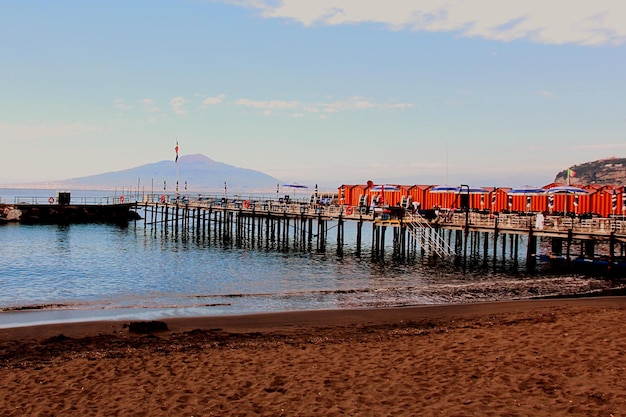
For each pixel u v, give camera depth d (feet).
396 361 42.98
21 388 37.99
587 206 159.84
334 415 31.83
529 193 155.74
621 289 92.38
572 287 95.20
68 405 34.50
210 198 229.04
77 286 101.96
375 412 32.04
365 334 56.03
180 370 41.70
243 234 202.80
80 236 199.52
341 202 206.28
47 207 244.63
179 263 135.03
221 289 98.84
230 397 35.37
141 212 373.61
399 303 81.15
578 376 36.91
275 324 62.95
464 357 43.21
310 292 93.45
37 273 117.60
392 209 143.54
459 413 31.24
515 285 98.32
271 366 42.32
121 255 150.00
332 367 41.65
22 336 56.29
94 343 52.65
